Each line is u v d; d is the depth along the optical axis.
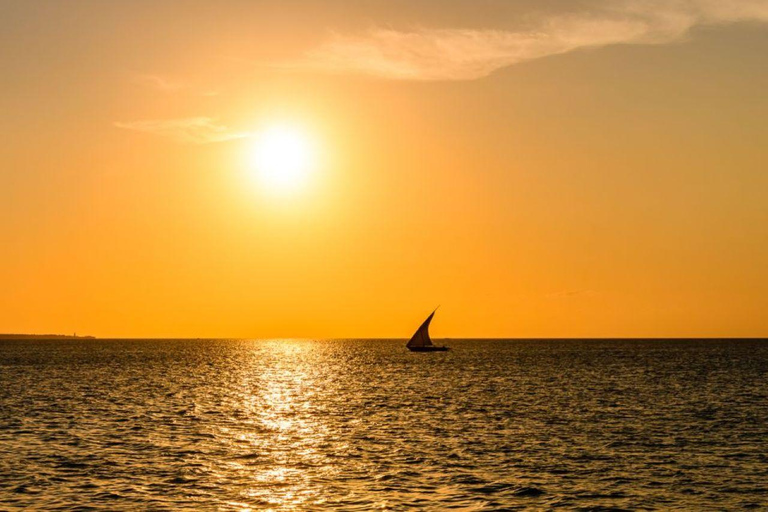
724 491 38.66
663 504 36.16
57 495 36.53
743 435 57.03
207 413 71.62
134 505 34.91
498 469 43.47
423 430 59.53
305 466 44.03
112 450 48.81
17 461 44.53
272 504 35.28
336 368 163.12
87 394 91.25
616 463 45.50
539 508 35.16
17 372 138.75
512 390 100.06
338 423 64.12
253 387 107.12
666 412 72.94
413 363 186.25
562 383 112.88
